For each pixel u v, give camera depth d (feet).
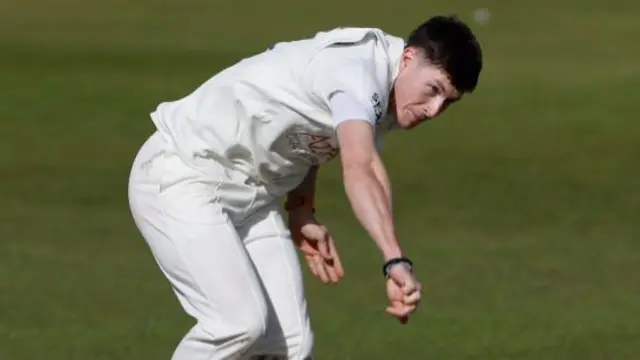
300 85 65.46
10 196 161.38
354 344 97.30
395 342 97.86
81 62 292.81
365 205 58.18
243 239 71.77
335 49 64.59
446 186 170.60
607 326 102.42
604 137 206.90
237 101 67.46
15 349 94.58
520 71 281.74
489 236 141.28
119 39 334.44
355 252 131.34
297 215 74.64
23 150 194.08
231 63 294.05
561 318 105.09
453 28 62.85
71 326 101.35
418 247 134.62
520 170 181.78
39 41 329.11
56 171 178.29
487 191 167.53
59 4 410.52
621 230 144.15
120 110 233.14
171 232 68.28
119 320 103.65
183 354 68.54
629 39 335.67
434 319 104.63
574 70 283.18
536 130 213.25
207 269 67.31
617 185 171.22
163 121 70.38
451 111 231.30
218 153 68.54
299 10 395.96
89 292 112.98
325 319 104.78
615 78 270.67
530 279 119.75
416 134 209.46
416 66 62.95
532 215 152.97
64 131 211.20
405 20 372.38
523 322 103.76
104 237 138.00
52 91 252.83
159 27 360.28
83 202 158.30
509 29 358.02
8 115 226.17
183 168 69.05
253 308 66.95
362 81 61.57
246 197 70.13
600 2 412.77
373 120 61.00
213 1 418.72
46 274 119.96
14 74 274.36
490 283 118.01
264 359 70.90
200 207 68.49
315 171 73.56
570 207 157.48
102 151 194.70
